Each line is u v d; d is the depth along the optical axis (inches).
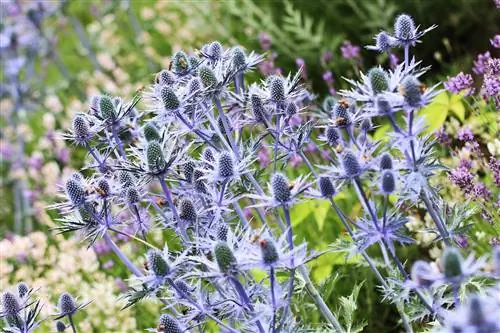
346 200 73.2
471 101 77.4
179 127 61.5
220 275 52.1
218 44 61.5
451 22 93.7
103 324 70.1
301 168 76.1
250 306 53.4
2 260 73.5
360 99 53.9
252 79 93.9
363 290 68.5
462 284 54.2
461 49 96.2
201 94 58.1
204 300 55.7
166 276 54.1
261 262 51.9
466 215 56.6
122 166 57.0
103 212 59.1
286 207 54.4
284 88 59.0
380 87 53.7
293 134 59.4
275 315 54.1
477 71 68.3
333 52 95.1
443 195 66.5
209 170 56.9
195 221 58.7
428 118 68.7
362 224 54.5
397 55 96.8
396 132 52.9
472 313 47.8
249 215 70.9
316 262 66.6
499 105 62.3
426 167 53.3
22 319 57.9
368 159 54.5
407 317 56.7
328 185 55.1
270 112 60.2
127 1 126.0
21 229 95.9
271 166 74.1
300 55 97.0
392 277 55.1
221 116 58.4
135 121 62.5
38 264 74.0
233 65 59.6
